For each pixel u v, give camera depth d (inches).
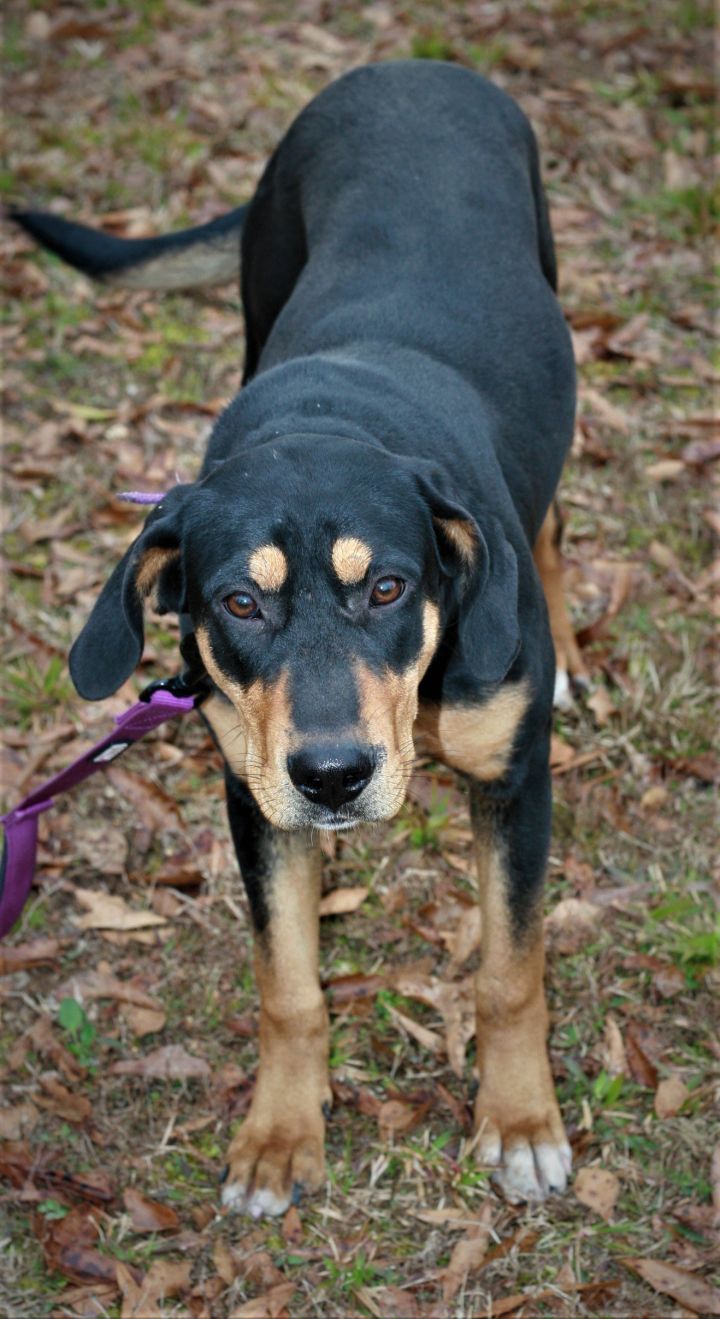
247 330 183.2
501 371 137.9
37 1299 122.2
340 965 149.4
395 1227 126.6
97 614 112.3
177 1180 131.6
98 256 188.2
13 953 149.6
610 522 197.5
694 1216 124.4
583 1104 134.3
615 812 160.6
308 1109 129.9
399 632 105.3
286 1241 125.5
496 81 282.4
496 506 122.6
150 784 164.9
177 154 266.4
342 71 288.0
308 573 102.8
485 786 122.2
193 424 215.0
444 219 145.9
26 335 232.2
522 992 125.6
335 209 152.7
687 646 177.9
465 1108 135.2
